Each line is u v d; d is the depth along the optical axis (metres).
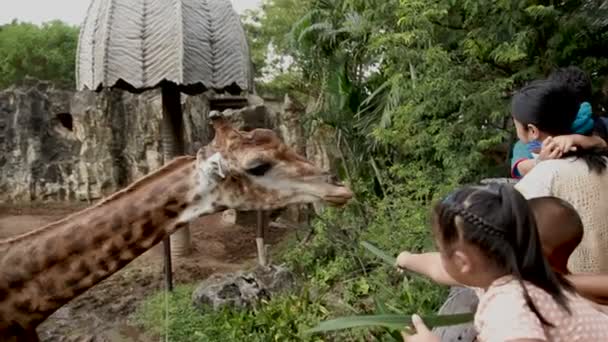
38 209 12.84
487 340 1.62
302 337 4.99
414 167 6.07
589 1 5.84
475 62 5.93
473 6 5.60
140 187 3.21
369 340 4.69
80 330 6.68
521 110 2.39
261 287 6.64
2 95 13.32
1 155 13.20
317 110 8.61
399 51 5.91
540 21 5.60
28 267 3.08
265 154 3.08
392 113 6.21
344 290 5.67
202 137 12.72
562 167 2.26
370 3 6.57
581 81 2.51
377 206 6.61
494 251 1.64
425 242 5.07
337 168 8.80
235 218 10.84
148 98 12.48
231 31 8.23
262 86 16.34
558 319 1.63
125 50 7.73
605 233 2.23
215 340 5.80
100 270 3.14
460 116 5.89
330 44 7.82
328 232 7.11
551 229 1.99
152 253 9.38
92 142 12.72
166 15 7.80
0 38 22.11
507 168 5.82
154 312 6.87
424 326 1.83
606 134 2.54
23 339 3.15
